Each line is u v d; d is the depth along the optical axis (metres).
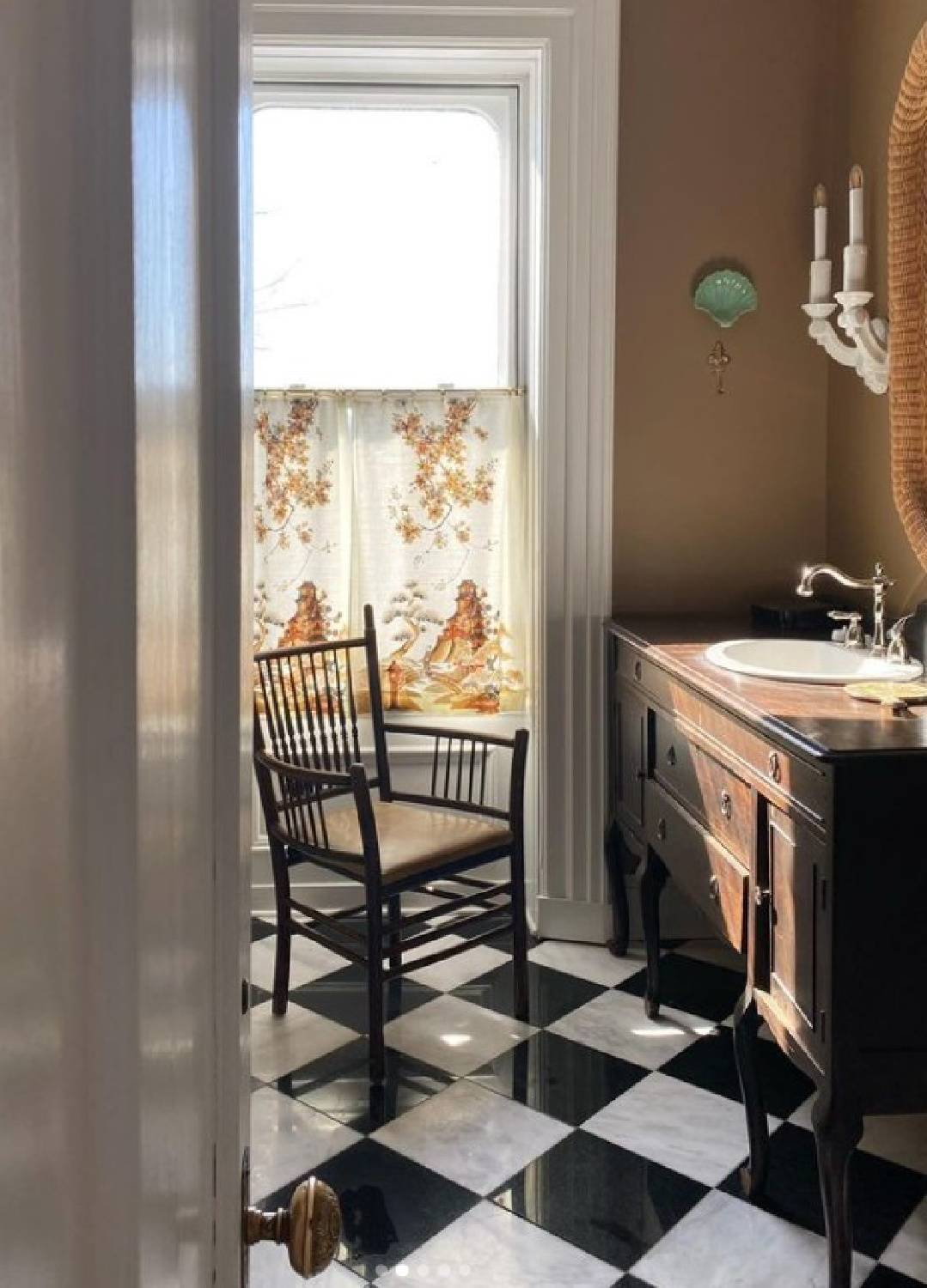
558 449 3.33
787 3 3.28
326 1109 2.56
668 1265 2.06
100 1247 0.38
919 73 2.61
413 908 3.67
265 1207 2.20
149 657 0.42
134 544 0.39
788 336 3.37
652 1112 2.54
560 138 3.22
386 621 3.58
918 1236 2.13
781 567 3.44
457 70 3.35
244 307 0.72
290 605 3.55
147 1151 0.43
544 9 3.16
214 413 0.64
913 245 2.71
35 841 0.32
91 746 0.36
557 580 3.37
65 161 0.33
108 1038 0.38
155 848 0.44
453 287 3.58
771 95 3.30
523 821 3.00
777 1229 2.16
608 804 3.32
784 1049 2.06
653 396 3.38
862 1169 2.35
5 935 0.29
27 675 0.31
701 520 3.42
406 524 3.55
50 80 0.32
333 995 3.12
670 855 2.74
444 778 3.63
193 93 0.55
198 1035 0.58
